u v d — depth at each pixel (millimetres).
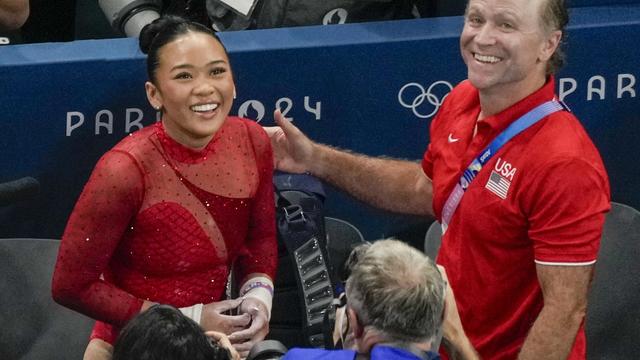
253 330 12727
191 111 12023
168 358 9531
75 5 20203
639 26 15328
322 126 15688
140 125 15445
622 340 15008
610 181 15984
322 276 14125
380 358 9844
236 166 12641
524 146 12102
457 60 15422
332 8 16312
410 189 14875
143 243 12414
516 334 12719
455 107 13336
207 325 12664
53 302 14758
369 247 10477
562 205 11750
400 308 9953
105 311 12461
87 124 15383
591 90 15578
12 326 14727
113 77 15211
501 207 12188
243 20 16594
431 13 17719
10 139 15383
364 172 15023
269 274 13281
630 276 14992
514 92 12203
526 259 12344
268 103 15562
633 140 15797
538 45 11961
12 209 15680
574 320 11930
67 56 15188
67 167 15562
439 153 13266
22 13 16109
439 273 10250
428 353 10117
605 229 15086
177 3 17797
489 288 12586
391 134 15734
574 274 11852
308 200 14578
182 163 12336
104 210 12078
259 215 13094
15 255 14859
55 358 14664
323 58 15367
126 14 17422
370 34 15500
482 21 12055
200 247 12547
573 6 15781
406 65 15430
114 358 9680
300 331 14492
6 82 15125
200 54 11984
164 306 9859
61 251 12328
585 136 12125
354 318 10164
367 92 15547
